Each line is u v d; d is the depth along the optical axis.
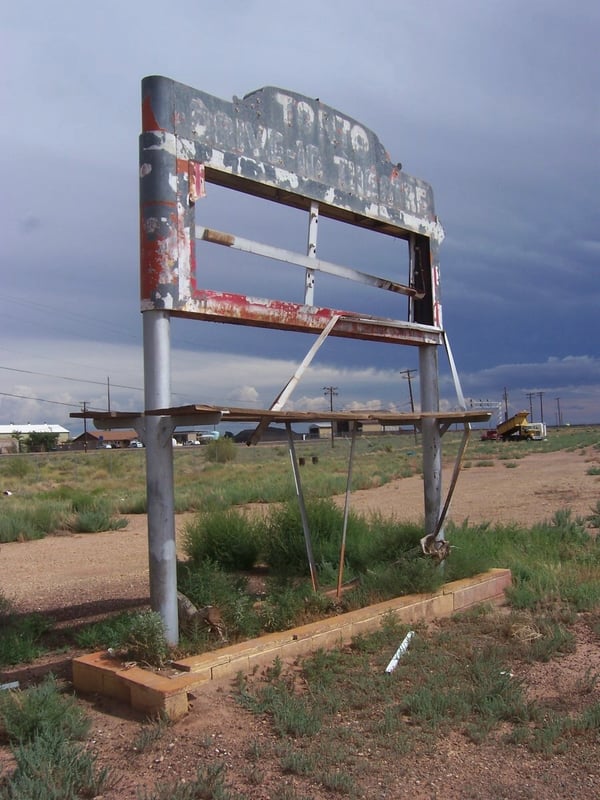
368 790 4.28
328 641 6.78
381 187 8.94
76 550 14.51
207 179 7.06
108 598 9.55
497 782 4.38
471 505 19.73
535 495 21.91
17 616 8.09
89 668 5.82
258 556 11.29
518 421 86.31
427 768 4.56
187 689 5.33
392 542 9.86
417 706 5.37
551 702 5.57
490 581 8.81
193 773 4.44
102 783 4.25
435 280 9.70
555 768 4.55
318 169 7.96
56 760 4.38
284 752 4.68
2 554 14.16
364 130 8.71
